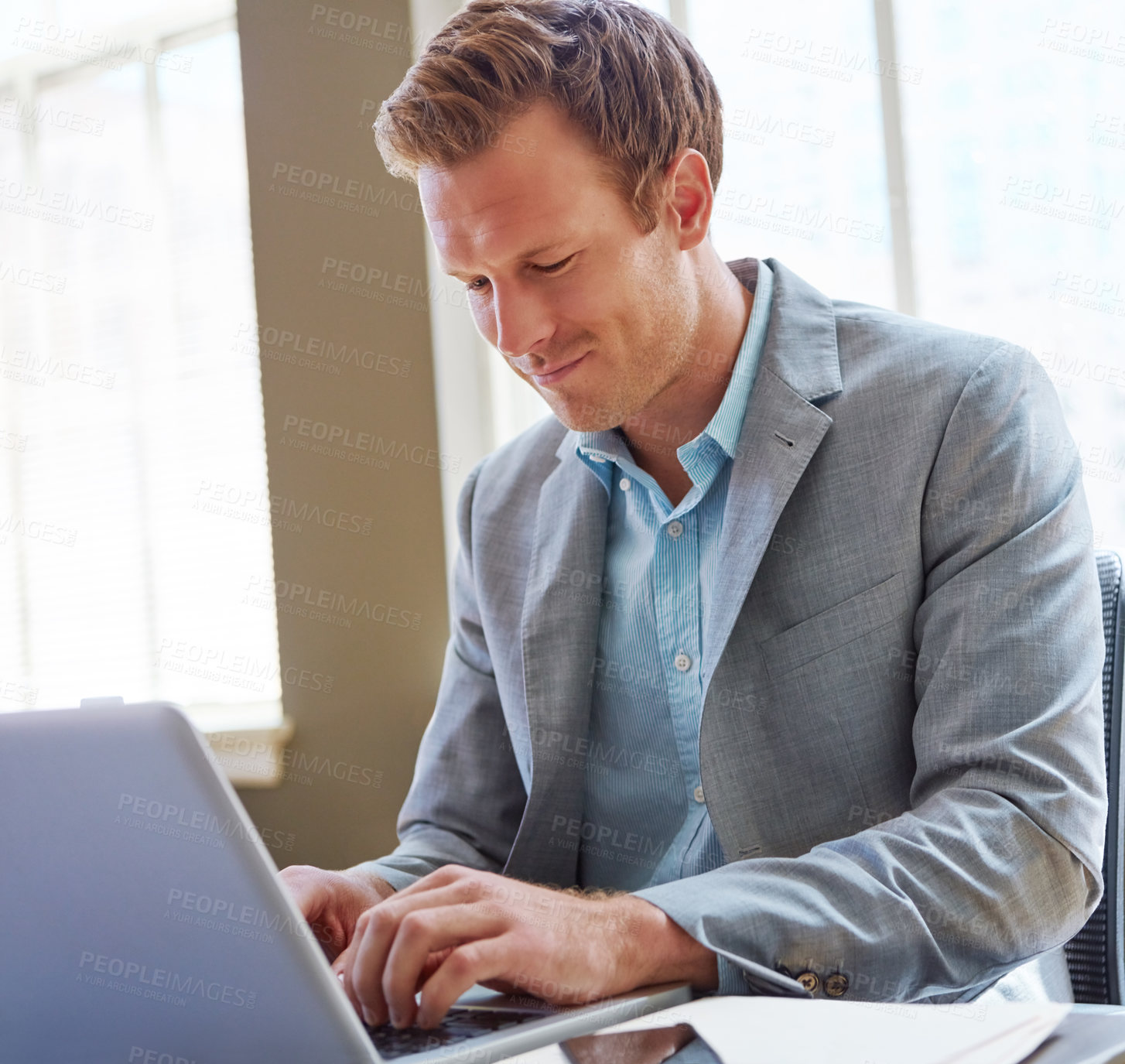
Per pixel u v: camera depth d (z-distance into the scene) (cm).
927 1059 48
